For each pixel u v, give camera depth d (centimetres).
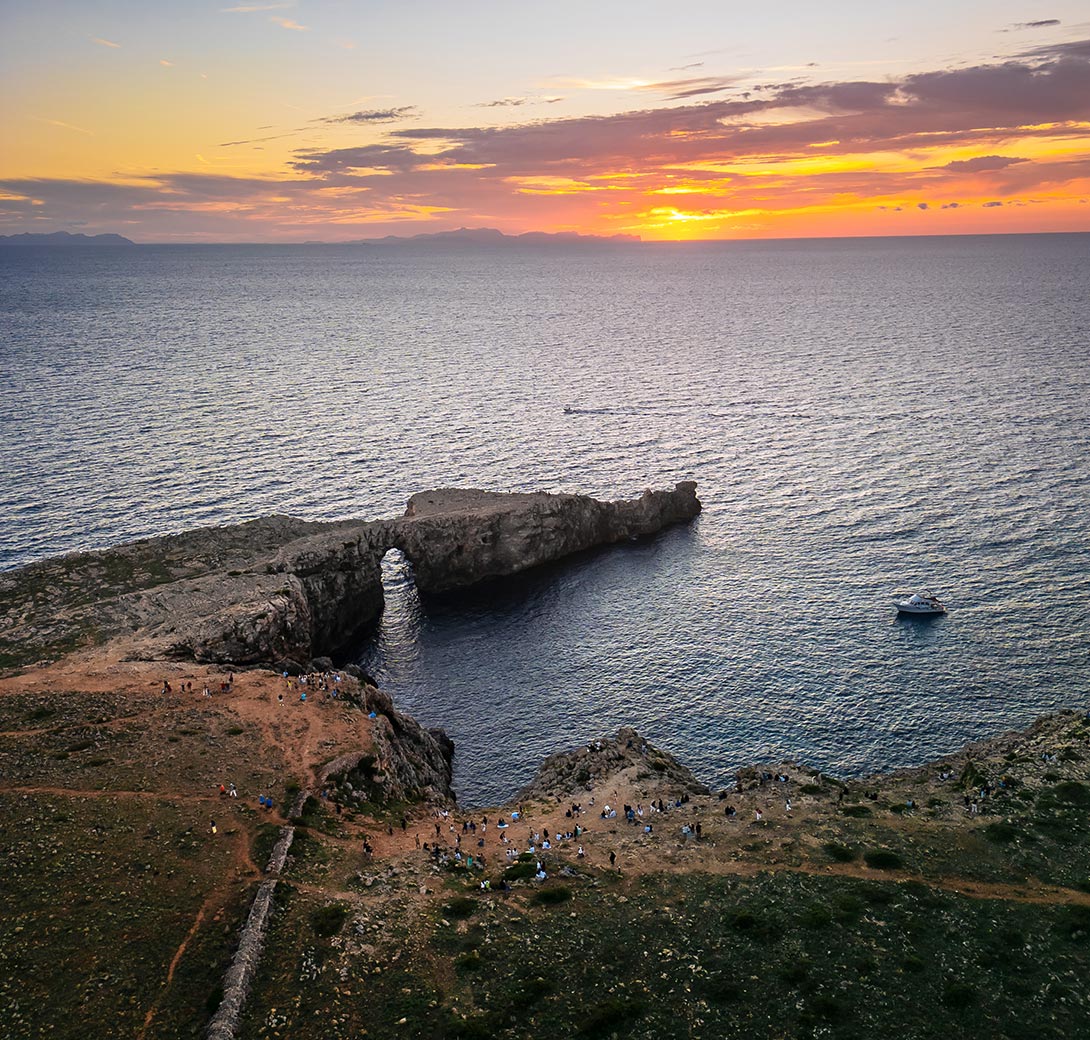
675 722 9956
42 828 6444
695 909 6088
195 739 8006
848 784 8131
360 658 11756
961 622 11625
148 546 12938
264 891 5894
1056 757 7856
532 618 12588
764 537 14688
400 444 19612
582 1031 4978
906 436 19525
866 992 5247
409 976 5381
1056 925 5741
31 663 9556
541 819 7644
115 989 5038
